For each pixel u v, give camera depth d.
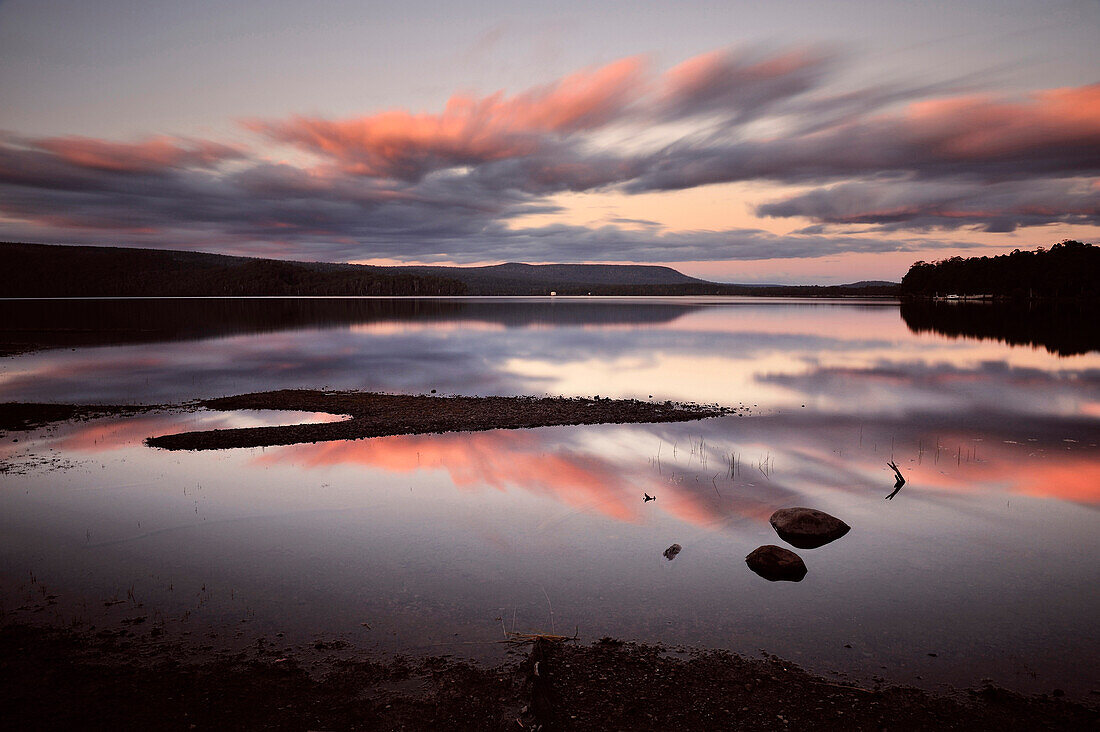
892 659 7.38
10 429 21.06
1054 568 9.94
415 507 13.01
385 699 6.46
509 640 7.75
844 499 13.45
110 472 15.65
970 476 15.18
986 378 33.72
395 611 8.52
